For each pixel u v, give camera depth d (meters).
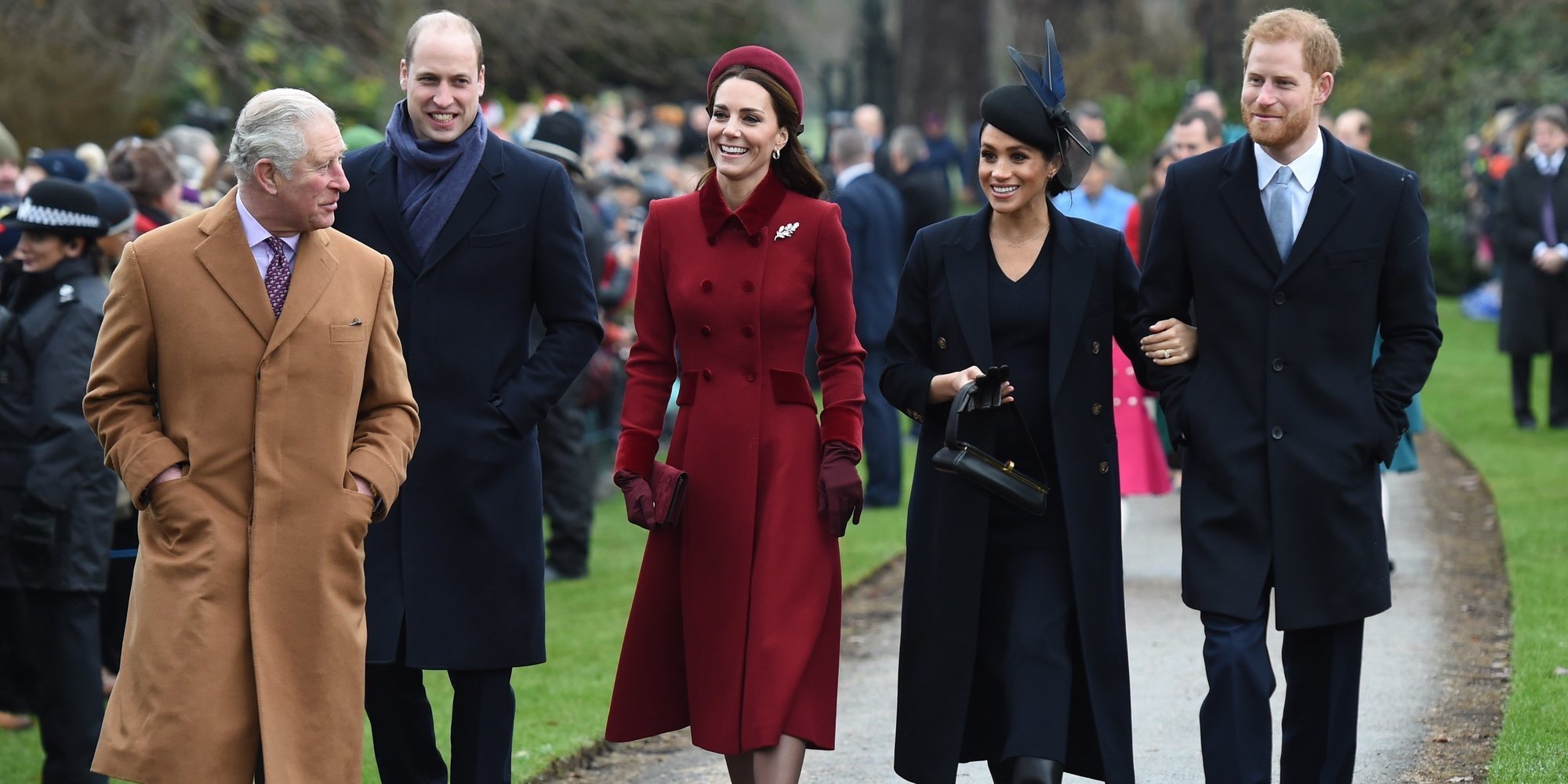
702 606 13.08
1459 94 63.88
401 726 13.98
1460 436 33.31
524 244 13.61
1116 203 25.86
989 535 12.95
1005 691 12.70
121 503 18.09
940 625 12.90
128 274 11.77
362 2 38.69
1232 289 12.84
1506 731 15.38
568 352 13.66
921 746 12.95
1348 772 12.95
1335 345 12.73
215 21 37.84
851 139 31.58
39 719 15.83
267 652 11.60
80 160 22.20
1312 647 13.01
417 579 13.29
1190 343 13.05
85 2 36.78
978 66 99.19
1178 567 24.22
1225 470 12.76
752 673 12.79
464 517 13.39
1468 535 24.95
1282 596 12.62
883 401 30.20
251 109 11.73
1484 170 53.41
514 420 13.43
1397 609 20.73
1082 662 12.81
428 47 13.40
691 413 13.26
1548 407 34.44
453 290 13.42
